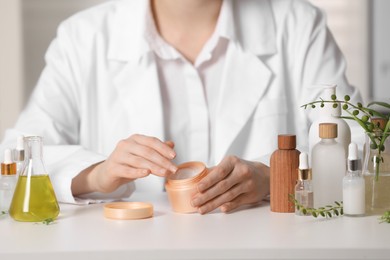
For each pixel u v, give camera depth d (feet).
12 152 5.84
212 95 7.77
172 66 7.68
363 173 5.52
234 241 4.69
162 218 5.49
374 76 14.37
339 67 8.03
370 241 4.64
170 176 5.84
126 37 7.86
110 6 8.31
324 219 5.35
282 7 8.04
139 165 5.80
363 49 14.40
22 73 14.01
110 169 5.98
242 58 7.70
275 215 5.54
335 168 5.50
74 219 5.49
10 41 13.92
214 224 5.23
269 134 7.68
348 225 5.13
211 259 4.51
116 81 7.77
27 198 5.36
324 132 5.52
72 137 8.03
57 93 7.95
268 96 7.77
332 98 5.62
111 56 7.86
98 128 8.00
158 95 7.61
